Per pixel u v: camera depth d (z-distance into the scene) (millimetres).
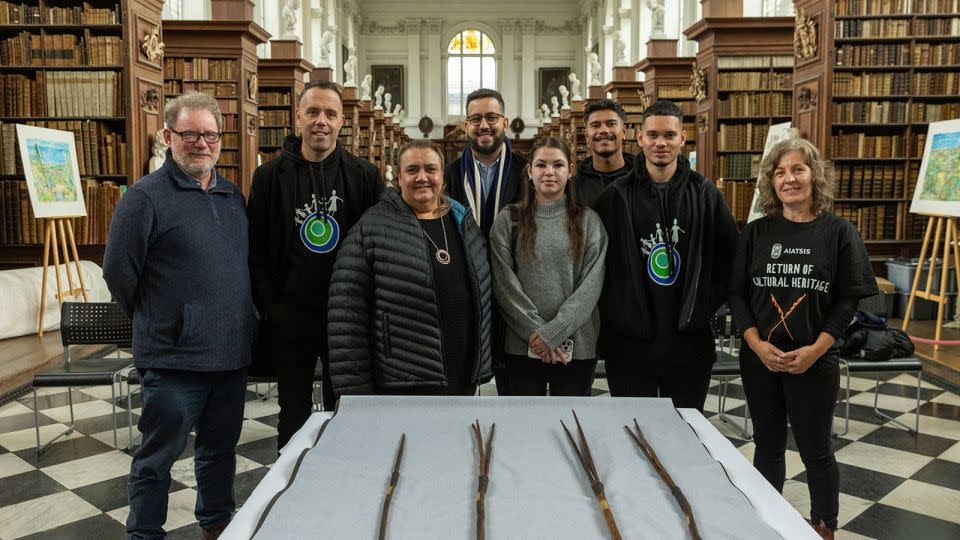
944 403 4562
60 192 5816
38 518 2971
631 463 1461
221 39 9148
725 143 8961
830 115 7348
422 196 2344
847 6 7250
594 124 3129
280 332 2752
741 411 4512
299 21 20266
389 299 2316
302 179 2738
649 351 2621
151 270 2299
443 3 31297
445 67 31781
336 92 2668
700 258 2559
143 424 2334
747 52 8805
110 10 6797
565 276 2559
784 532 1227
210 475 2523
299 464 1443
